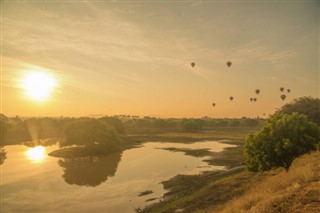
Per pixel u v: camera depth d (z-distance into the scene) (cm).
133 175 5447
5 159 7794
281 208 1255
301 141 2492
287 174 2228
